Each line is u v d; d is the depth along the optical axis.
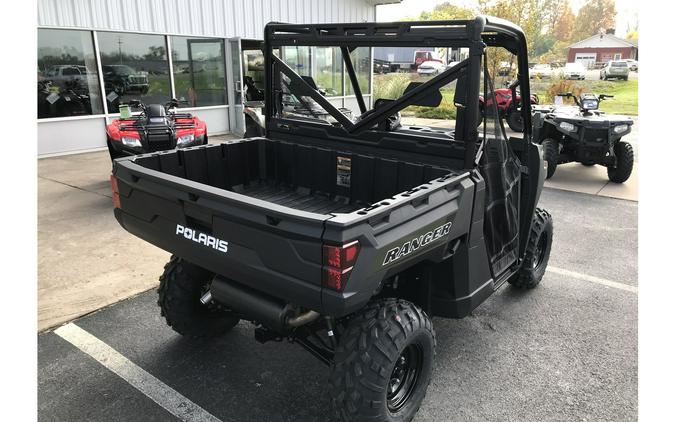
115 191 2.38
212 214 1.90
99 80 9.04
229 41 10.93
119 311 3.23
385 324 1.92
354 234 1.60
